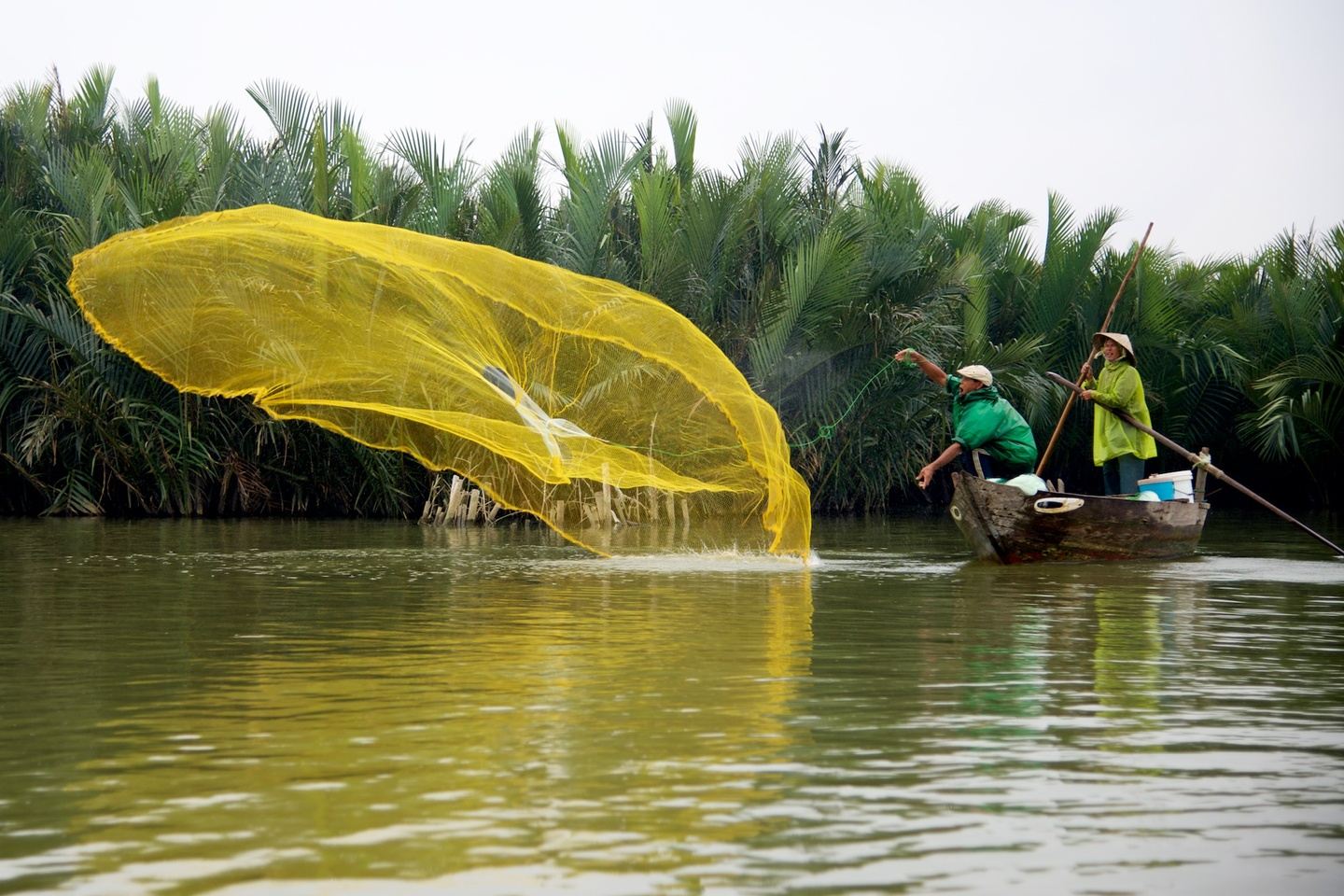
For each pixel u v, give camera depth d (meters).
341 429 10.84
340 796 3.74
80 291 9.49
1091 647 6.39
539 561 10.89
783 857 3.26
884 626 7.04
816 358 18.22
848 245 18.06
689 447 11.27
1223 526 16.89
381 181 18.16
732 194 17.98
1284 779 3.97
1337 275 20.64
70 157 17.69
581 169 18.12
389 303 9.87
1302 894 3.07
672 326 10.48
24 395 17.64
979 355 19.86
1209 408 22.75
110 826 3.47
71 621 7.14
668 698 5.09
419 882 3.08
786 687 5.33
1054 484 22.45
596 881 3.09
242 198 17.44
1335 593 8.68
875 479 20.20
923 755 4.23
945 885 3.09
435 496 17.38
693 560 11.07
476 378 10.19
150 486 17.88
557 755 4.20
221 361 9.68
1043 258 21.45
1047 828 3.50
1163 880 3.14
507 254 10.20
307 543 12.77
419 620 7.24
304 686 5.30
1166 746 4.37
